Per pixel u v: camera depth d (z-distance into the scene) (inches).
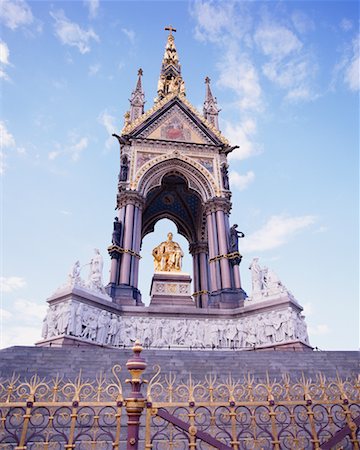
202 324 957.2
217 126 1475.1
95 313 846.5
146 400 223.8
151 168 1205.1
